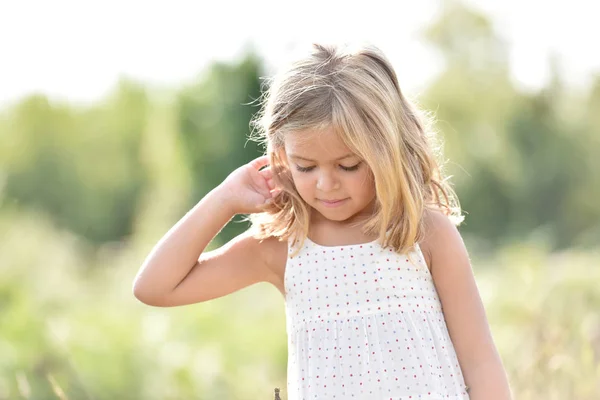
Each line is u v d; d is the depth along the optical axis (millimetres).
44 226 13867
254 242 3297
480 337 3129
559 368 4723
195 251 3260
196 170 24312
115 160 33031
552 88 29609
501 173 28109
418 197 3045
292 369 3135
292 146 2986
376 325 3061
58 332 7555
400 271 3092
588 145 28906
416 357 3020
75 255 13812
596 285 8414
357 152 2939
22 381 4855
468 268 3178
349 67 3027
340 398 3000
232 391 7438
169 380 7371
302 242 3184
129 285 11625
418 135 3148
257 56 24562
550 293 8344
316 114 2932
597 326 6055
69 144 33531
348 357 3037
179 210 23609
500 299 8742
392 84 3123
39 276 10969
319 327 3100
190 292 3262
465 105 29734
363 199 3027
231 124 24312
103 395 7059
